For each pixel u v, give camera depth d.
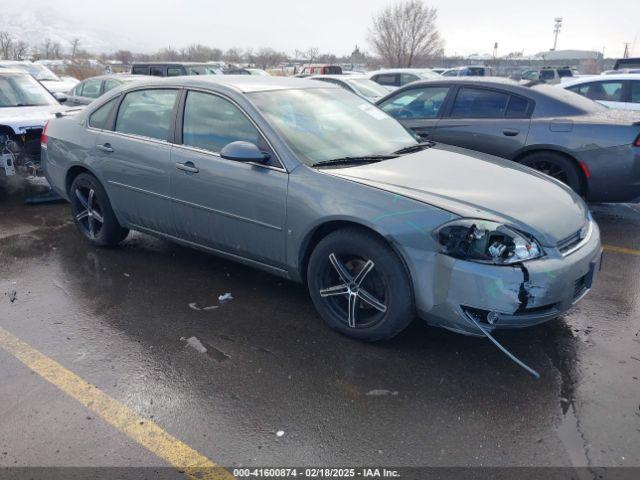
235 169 3.82
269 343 3.52
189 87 4.27
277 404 2.92
